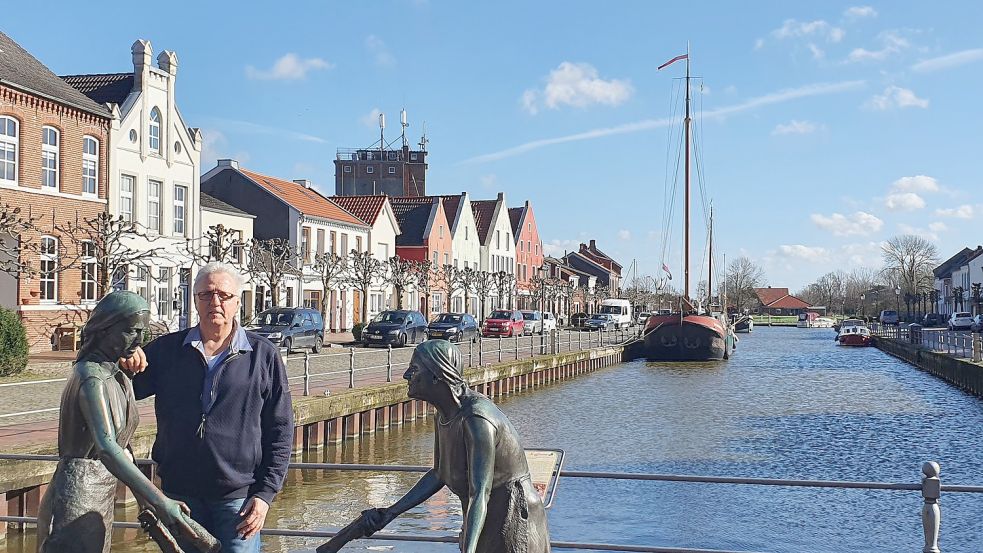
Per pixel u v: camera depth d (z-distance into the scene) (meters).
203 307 4.89
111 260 28.84
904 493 16.94
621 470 19.38
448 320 46.19
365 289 48.16
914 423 27.11
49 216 30.62
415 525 13.61
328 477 17.22
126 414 4.36
